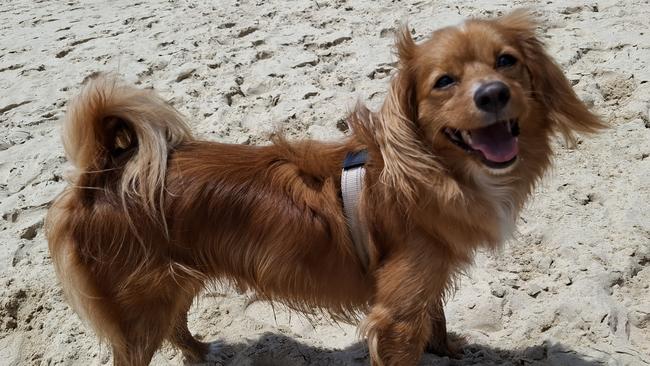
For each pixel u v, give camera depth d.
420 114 0.58
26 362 0.82
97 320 0.64
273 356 0.73
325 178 0.62
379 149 0.59
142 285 0.61
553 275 0.77
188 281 0.62
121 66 1.42
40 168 1.12
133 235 0.60
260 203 0.61
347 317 0.67
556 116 0.61
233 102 1.23
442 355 0.71
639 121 1.00
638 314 0.71
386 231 0.59
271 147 0.65
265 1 1.72
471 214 0.58
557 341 0.69
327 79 1.23
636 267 0.77
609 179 0.91
